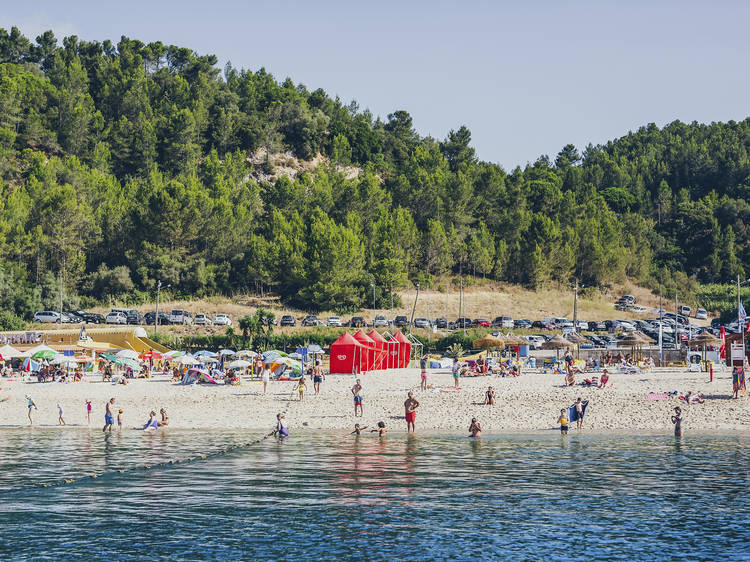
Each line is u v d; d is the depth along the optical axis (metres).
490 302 198.62
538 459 46.31
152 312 164.25
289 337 132.38
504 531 31.81
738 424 58.28
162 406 70.94
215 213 199.25
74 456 48.09
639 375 82.00
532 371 91.31
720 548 29.66
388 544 30.25
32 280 176.88
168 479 41.44
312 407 68.50
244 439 54.59
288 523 33.06
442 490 38.50
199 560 28.53
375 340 97.69
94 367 105.06
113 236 196.75
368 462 45.66
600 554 29.02
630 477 41.16
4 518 33.97
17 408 71.12
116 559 28.66
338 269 181.88
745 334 79.06
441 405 67.69
